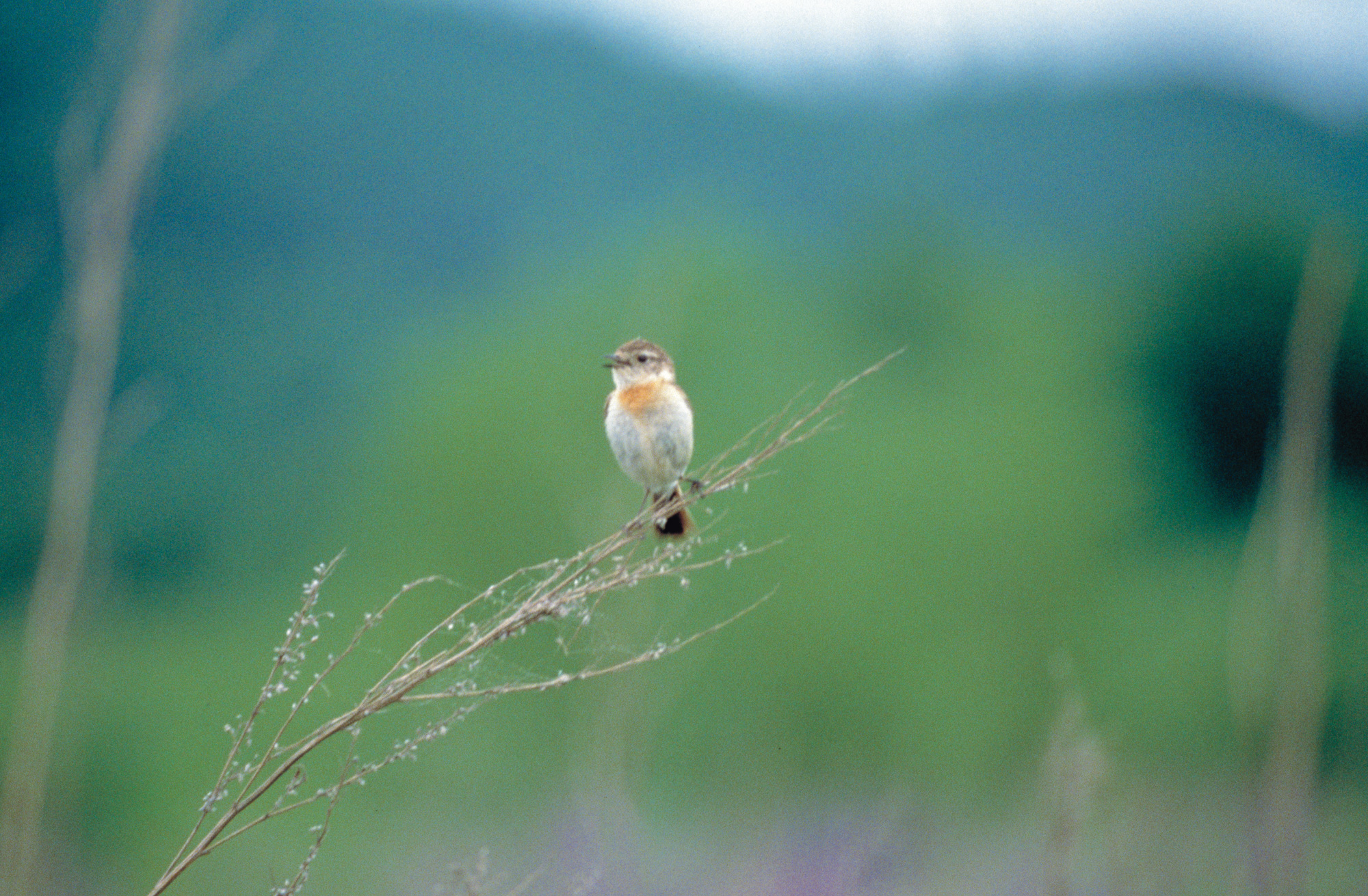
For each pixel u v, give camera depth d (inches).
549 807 315.3
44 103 930.1
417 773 425.7
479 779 451.2
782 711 705.6
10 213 794.2
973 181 1448.1
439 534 735.7
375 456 943.0
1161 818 201.6
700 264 759.1
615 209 1378.0
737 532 721.0
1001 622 786.8
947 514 782.5
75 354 183.8
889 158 1357.0
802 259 979.3
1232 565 1051.3
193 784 605.0
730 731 608.4
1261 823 166.2
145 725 656.4
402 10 1603.1
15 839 170.4
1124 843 187.3
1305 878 163.0
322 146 1440.7
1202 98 1621.6
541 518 705.6
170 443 1082.1
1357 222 1232.8
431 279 1315.2
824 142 1407.5
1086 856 181.2
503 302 858.8
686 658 488.1
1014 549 787.4
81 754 593.0
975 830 376.5
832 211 1229.7
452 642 115.3
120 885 485.4
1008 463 810.2
